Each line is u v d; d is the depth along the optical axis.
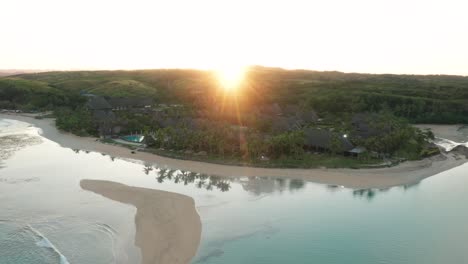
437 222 58.62
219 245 49.72
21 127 139.75
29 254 46.59
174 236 51.75
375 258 48.16
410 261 47.84
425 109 173.00
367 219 59.28
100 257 46.03
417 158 93.69
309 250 49.41
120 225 54.88
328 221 58.19
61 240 50.31
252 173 81.81
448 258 48.59
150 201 64.56
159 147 104.06
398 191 72.62
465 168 90.00
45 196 66.19
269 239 51.97
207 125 117.06
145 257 46.12
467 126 157.50
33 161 90.25
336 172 82.62
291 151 92.00
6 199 64.38
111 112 146.00
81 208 61.00
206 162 89.81
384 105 174.38
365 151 93.69
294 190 71.69
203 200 65.62
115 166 87.38
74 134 123.56
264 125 125.00
